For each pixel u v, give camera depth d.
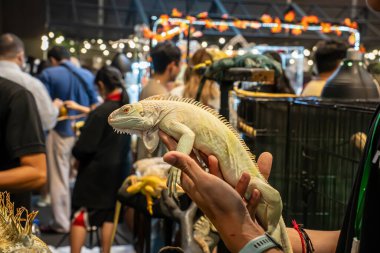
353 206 1.30
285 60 6.50
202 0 9.62
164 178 2.97
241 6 9.72
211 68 2.71
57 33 8.78
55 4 9.62
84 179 4.36
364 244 1.16
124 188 3.09
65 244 5.40
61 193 5.78
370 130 1.29
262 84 3.81
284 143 2.77
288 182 2.71
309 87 4.20
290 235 1.56
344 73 3.01
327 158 2.53
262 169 1.41
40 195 6.93
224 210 1.18
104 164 4.32
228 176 1.30
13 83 2.70
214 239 2.40
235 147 1.31
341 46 4.19
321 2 10.85
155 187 2.93
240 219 1.19
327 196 2.52
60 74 6.04
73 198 4.41
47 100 4.75
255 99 2.82
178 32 5.78
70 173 6.53
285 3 9.55
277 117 2.78
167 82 4.41
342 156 2.41
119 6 10.47
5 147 2.64
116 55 6.66
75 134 5.93
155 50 4.31
